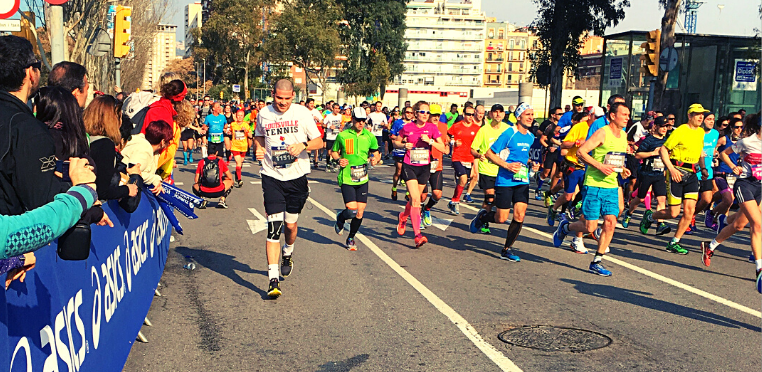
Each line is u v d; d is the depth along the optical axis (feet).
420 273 23.85
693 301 20.63
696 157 28.45
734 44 83.30
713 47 83.30
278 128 20.47
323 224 34.65
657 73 53.01
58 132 10.91
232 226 33.22
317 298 20.22
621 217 39.11
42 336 8.89
